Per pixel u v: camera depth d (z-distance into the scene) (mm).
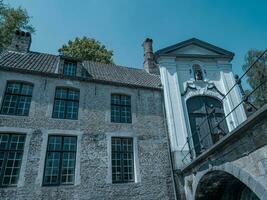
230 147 5535
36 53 11500
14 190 6789
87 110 9203
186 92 11523
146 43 14969
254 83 18172
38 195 6945
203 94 11648
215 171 6512
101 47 19531
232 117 11062
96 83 10109
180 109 10727
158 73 13648
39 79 9172
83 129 8656
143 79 12164
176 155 9336
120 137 9117
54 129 8250
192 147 9789
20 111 8359
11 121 7848
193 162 7645
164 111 10648
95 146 8469
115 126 9258
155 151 9305
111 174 8117
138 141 9258
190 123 10789
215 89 11922
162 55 12328
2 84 8406
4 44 15461
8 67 8703
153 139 9578
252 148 4711
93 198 7473
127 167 8695
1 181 6926
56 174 7609
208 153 6559
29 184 7008
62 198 7152
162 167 9008
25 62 9875
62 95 9398
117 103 10164
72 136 8477
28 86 9000
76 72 10148
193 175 7902
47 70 9805
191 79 12062
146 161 8914
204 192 7816
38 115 8328
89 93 9695
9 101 8391
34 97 8672
